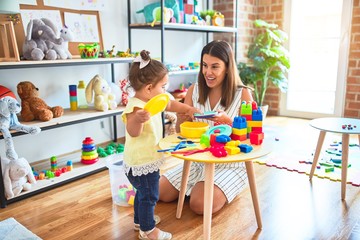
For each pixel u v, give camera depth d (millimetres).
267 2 4281
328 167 2496
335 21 3877
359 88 3781
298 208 1940
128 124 1446
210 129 1596
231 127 1607
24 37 2381
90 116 2438
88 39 2803
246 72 3893
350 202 2000
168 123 3221
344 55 3842
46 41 2279
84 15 2779
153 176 1565
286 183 2283
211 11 3664
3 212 1940
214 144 1475
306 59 4152
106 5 2953
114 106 2658
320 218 1827
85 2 2777
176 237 1671
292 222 1792
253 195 1694
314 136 3404
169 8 3111
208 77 1790
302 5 4062
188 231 1725
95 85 2586
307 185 2248
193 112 1745
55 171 2398
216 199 1835
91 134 2998
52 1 2559
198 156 1362
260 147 1473
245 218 1841
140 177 1546
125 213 1925
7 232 1715
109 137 3162
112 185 2045
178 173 2043
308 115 4207
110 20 3014
